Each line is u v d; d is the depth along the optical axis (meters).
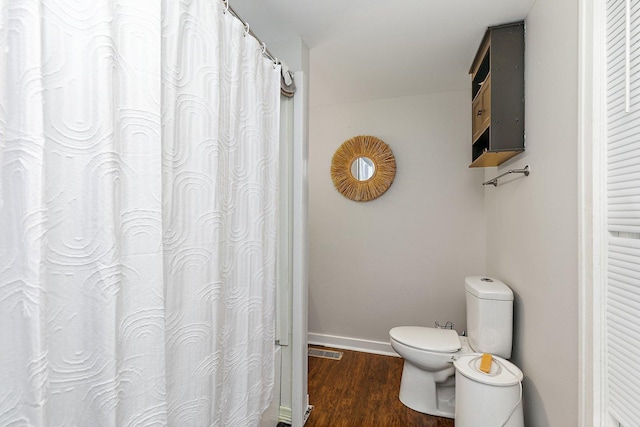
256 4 1.51
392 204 2.83
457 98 2.66
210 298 0.99
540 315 1.40
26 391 0.54
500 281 1.99
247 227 1.25
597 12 0.97
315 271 3.04
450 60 2.10
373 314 2.88
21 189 0.53
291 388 1.83
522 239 1.63
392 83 2.49
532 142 1.50
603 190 0.96
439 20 1.64
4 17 0.51
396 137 2.81
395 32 1.77
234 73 1.14
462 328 2.65
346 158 2.91
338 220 2.98
